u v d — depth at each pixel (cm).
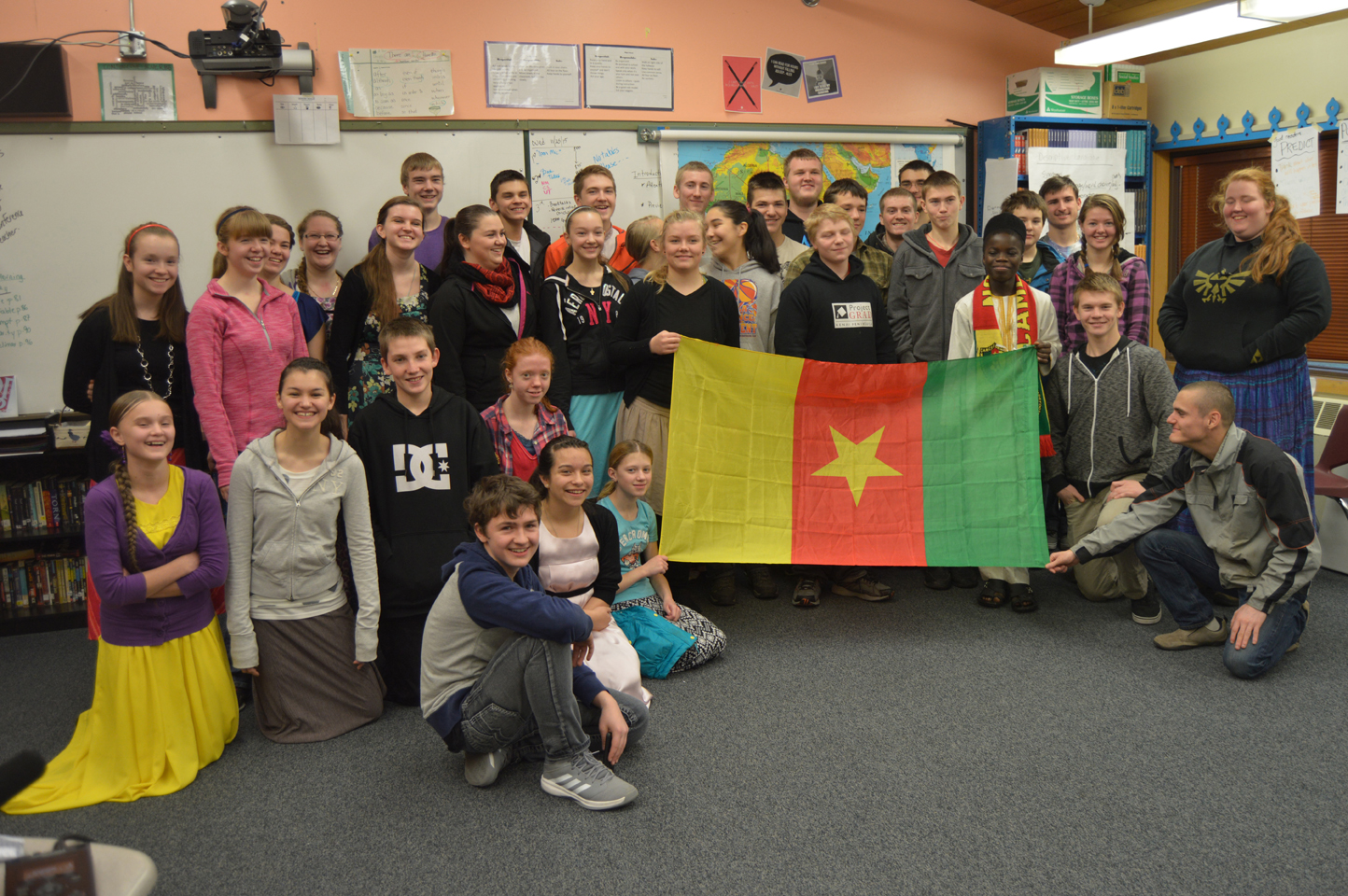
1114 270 400
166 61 413
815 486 350
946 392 354
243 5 393
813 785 234
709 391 341
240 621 261
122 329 300
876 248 441
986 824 215
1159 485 317
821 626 345
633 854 207
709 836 213
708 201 429
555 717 229
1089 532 363
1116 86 541
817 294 367
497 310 338
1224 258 371
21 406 409
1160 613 343
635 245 408
